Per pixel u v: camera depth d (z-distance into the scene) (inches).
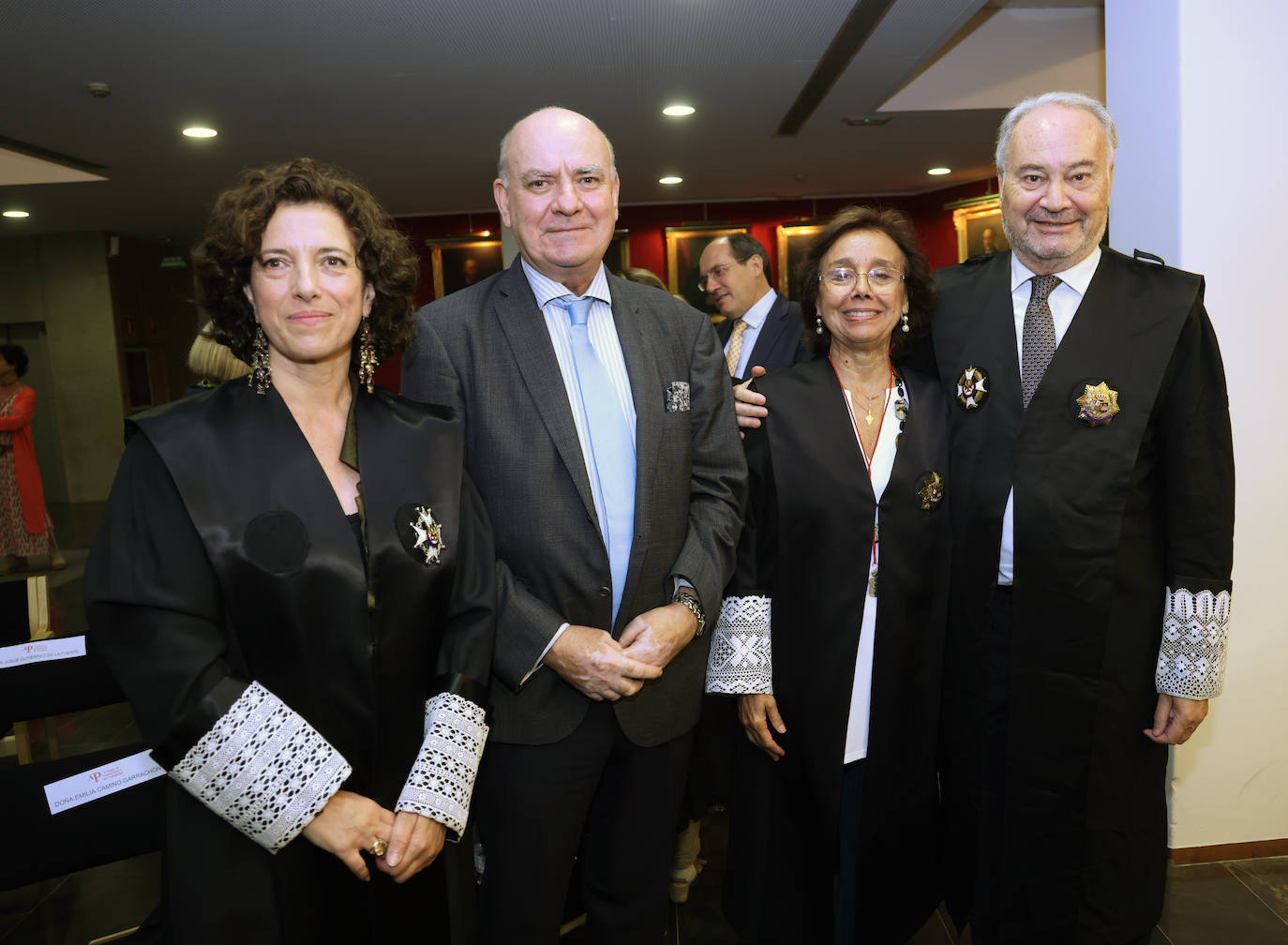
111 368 397.4
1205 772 99.3
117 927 95.0
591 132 64.4
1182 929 88.2
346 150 263.6
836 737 71.9
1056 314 70.8
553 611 62.6
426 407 57.5
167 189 306.0
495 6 162.9
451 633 55.7
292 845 49.0
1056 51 241.8
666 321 71.1
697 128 261.9
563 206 62.2
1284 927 88.0
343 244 50.2
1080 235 67.5
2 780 65.1
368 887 51.5
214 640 47.3
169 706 45.1
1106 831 68.5
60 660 77.8
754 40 187.2
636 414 66.6
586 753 64.7
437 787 50.2
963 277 77.7
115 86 194.4
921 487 71.9
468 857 60.9
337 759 47.0
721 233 394.3
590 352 67.1
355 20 164.6
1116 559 66.7
